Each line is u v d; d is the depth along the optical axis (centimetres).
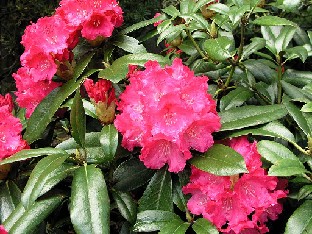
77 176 46
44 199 49
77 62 58
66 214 56
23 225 46
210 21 62
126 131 49
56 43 54
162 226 48
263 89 60
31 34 54
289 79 62
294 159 46
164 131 46
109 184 52
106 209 44
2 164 48
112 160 50
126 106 49
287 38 58
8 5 112
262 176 47
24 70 59
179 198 51
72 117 49
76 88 53
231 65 58
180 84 47
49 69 55
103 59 60
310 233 43
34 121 56
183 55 68
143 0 95
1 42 115
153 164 49
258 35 73
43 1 111
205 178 49
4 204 52
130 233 51
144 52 58
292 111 51
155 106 45
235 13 50
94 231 43
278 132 50
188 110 45
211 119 47
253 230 49
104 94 51
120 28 76
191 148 49
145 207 50
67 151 52
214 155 48
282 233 54
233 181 47
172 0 91
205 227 46
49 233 55
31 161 57
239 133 50
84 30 55
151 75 46
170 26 57
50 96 57
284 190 50
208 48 52
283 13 72
